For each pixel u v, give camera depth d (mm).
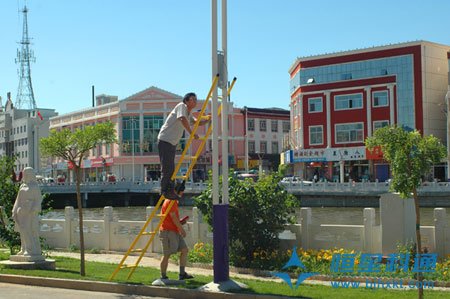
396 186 9344
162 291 10797
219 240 10750
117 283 11336
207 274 13695
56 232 19828
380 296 9766
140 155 80500
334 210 49469
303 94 65750
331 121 63875
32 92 113625
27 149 100750
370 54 61688
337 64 63594
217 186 10844
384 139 9422
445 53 61656
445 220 13414
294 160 65750
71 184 66125
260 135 89812
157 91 81062
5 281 12516
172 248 11438
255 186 15195
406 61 59906
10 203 16297
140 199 71250
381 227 13688
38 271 12852
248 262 14805
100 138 12930
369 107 61562
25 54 113125
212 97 10758
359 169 62625
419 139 9234
